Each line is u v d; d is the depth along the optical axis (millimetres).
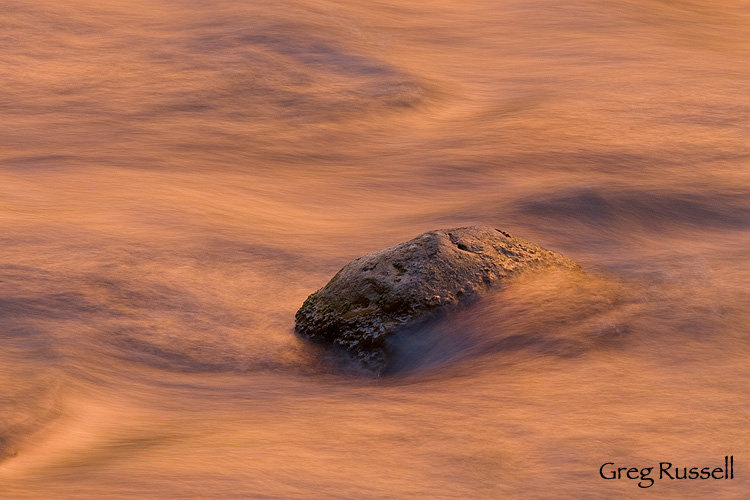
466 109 42531
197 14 51625
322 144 36969
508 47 52094
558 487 12484
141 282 22531
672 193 29594
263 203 30047
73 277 22359
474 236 21625
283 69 44344
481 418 15219
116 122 38281
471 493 12266
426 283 20141
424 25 54844
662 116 39250
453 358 18812
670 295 21328
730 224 28156
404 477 12734
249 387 18094
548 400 16000
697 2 63000
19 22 48875
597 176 31875
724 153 34562
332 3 55531
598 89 43875
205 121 38594
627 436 14250
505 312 19859
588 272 23156
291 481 12406
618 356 18094
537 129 37438
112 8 52500
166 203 28641
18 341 19125
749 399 15867
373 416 15641
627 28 55531
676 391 16281
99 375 18031
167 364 19219
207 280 23188
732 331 19328
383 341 19516
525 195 29172
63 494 11844
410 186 32312
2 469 13414
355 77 44312
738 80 45344
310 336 20625
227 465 12922
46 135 36656
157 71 43938
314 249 25750
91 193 29672
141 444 14266
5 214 26750
